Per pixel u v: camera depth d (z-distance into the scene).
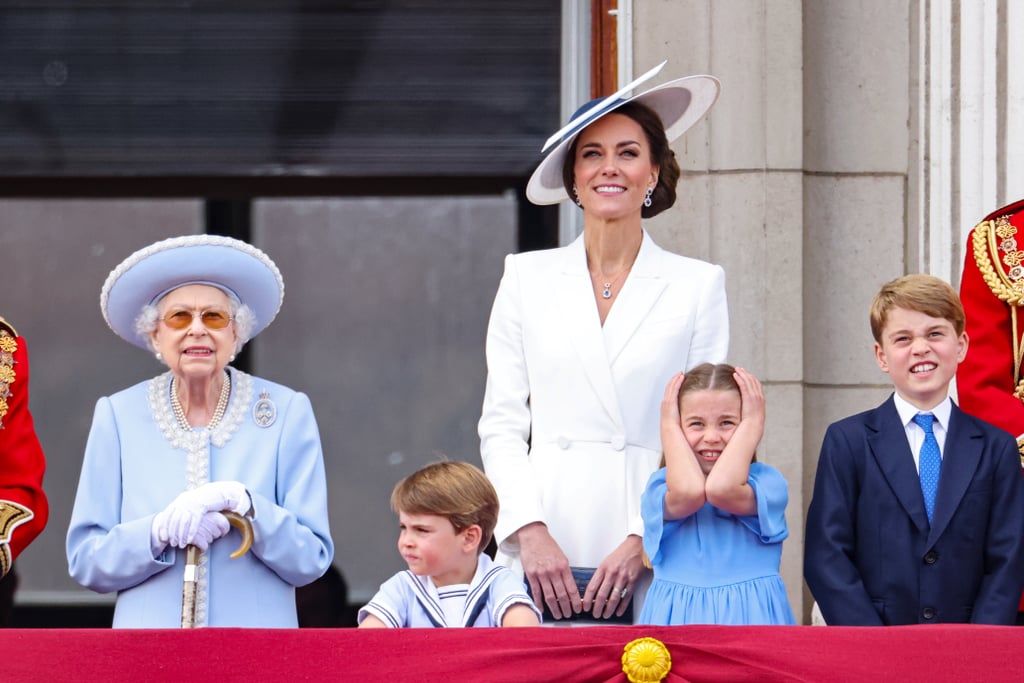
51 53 26.03
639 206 16.72
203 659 13.02
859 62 21.38
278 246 28.56
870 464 15.11
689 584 15.04
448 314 28.36
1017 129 20.47
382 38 25.53
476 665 13.05
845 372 21.11
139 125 26.33
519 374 16.64
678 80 16.88
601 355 16.27
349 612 27.64
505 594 14.62
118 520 15.28
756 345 20.72
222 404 15.68
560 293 16.62
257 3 25.67
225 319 15.49
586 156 16.64
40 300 28.89
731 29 21.02
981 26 20.64
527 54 25.23
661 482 15.33
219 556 14.97
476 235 28.36
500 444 16.28
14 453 15.52
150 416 15.55
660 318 16.42
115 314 15.73
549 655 13.11
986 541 14.85
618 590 15.38
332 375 28.36
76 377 28.84
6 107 26.17
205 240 15.30
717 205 20.94
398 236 28.45
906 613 14.76
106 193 28.67
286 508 15.37
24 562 28.31
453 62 25.33
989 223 16.98
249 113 26.06
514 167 25.53
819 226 21.25
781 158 20.88
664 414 15.38
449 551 14.64
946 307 15.11
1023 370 16.44
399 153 25.78
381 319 28.42
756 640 13.17
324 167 26.16
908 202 21.28
